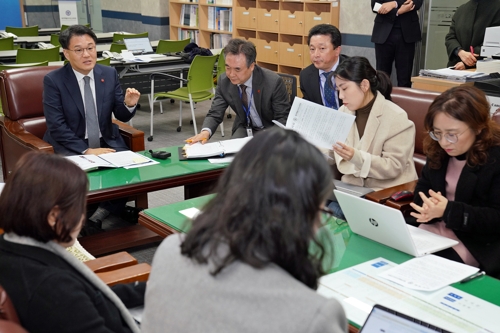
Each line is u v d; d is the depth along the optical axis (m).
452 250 2.14
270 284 0.86
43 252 1.31
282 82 3.73
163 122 6.61
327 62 3.65
